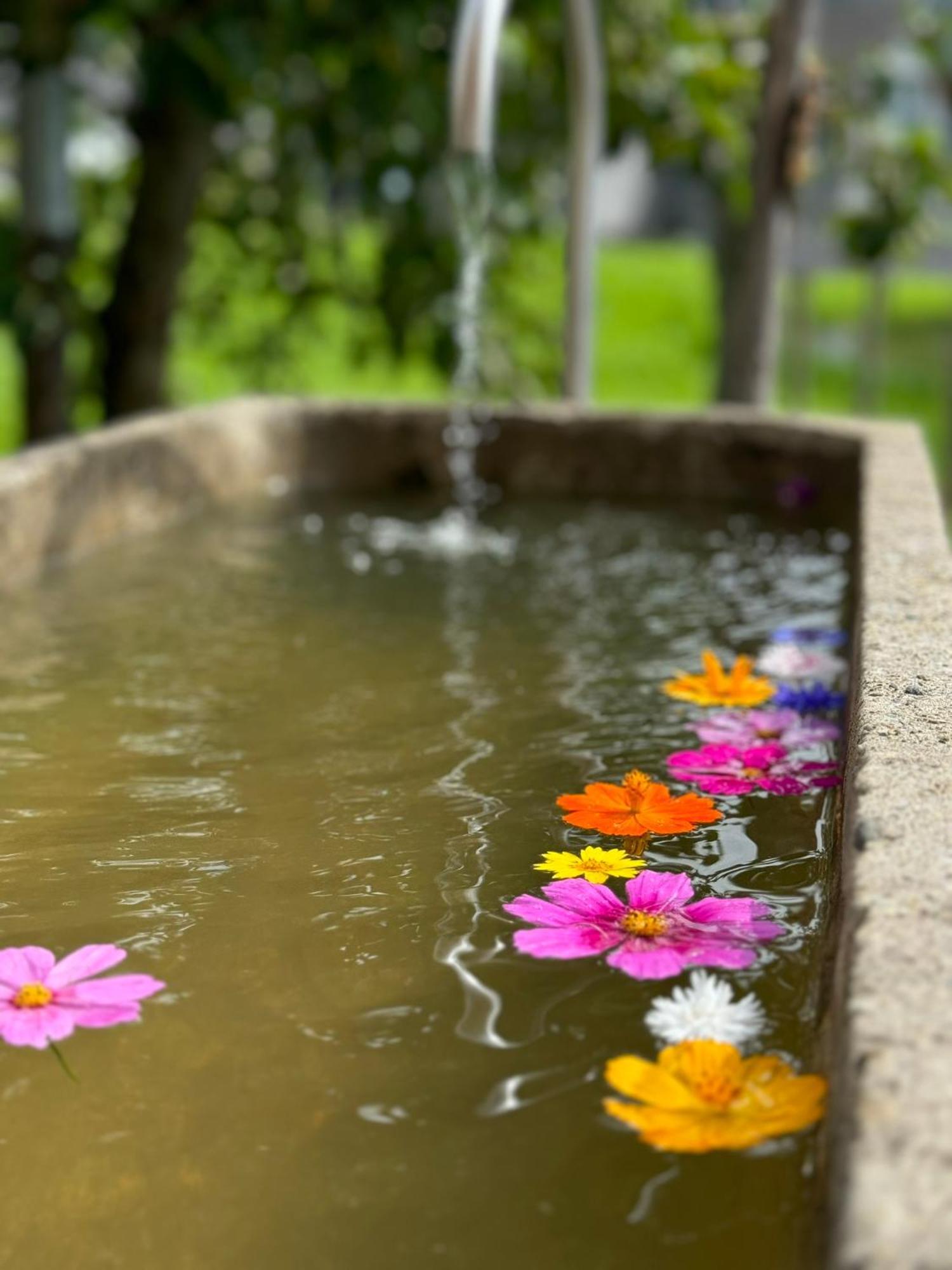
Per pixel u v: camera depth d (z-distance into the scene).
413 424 2.74
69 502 2.08
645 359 8.20
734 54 3.55
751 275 3.10
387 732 1.40
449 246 3.74
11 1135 0.77
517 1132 0.76
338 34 3.17
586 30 2.62
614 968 0.92
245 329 4.38
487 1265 0.67
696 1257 0.67
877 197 3.82
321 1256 0.68
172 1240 0.69
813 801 1.21
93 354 3.95
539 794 1.23
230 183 4.10
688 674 1.61
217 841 1.13
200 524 2.39
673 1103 0.74
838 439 2.51
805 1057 0.80
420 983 0.90
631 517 2.51
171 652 1.68
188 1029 0.86
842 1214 0.55
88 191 4.24
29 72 3.06
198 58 3.01
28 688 1.54
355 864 1.08
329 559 2.18
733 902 0.99
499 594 1.98
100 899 1.03
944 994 0.67
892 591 1.40
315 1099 0.79
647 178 10.20
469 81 1.98
